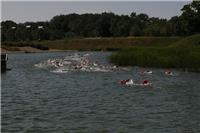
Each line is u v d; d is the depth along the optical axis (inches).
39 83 2527.1
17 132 1286.9
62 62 4350.4
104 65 3809.1
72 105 1718.8
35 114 1540.4
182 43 5433.1
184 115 1508.4
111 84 2422.5
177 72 3120.1
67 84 2454.5
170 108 1638.8
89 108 1651.1
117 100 1838.1
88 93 2063.2
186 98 1876.2
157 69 3393.2
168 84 2396.7
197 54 3494.1
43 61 4790.8
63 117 1486.2
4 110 1620.3
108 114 1530.5
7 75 3070.9
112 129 1311.5
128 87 2283.5
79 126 1353.3
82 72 3225.9
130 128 1322.6
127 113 1547.7
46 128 1332.4
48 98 1911.9
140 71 3223.4
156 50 3922.2
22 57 6028.5
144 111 1582.2
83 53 7504.9
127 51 4111.7
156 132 1274.6
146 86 2317.9
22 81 2650.1
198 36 5526.6
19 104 1754.4
